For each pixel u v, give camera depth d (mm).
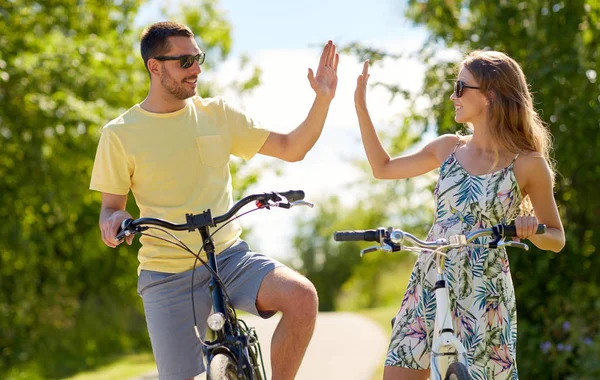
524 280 8336
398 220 11258
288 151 4547
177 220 4172
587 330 7793
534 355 8008
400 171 4480
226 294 3852
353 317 21328
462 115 4066
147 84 16266
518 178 3975
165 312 4195
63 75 13484
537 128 4055
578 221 8508
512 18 8688
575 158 8102
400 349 3990
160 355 4230
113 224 3814
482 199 3930
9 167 13805
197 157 4227
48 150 13797
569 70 8062
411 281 4062
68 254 19172
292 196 3805
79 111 13328
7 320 15008
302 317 3930
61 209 14453
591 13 8648
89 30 16281
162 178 4180
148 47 4184
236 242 4270
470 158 4043
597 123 8148
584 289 8086
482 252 3924
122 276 20672
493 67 3986
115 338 20453
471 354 3896
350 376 9477
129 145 4180
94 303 20500
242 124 4445
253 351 3924
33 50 14008
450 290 3922
